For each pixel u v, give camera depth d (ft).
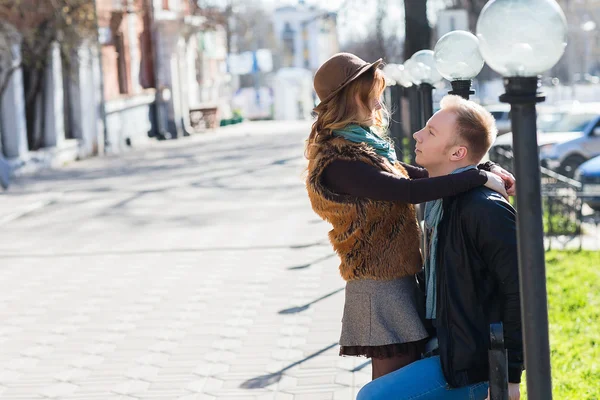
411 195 10.09
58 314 26.68
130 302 27.78
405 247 10.79
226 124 159.84
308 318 24.53
